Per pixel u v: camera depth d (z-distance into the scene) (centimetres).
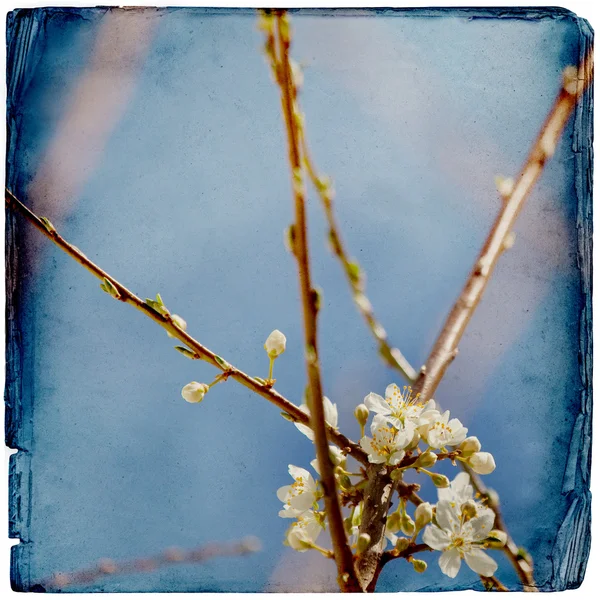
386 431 53
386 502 53
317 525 53
